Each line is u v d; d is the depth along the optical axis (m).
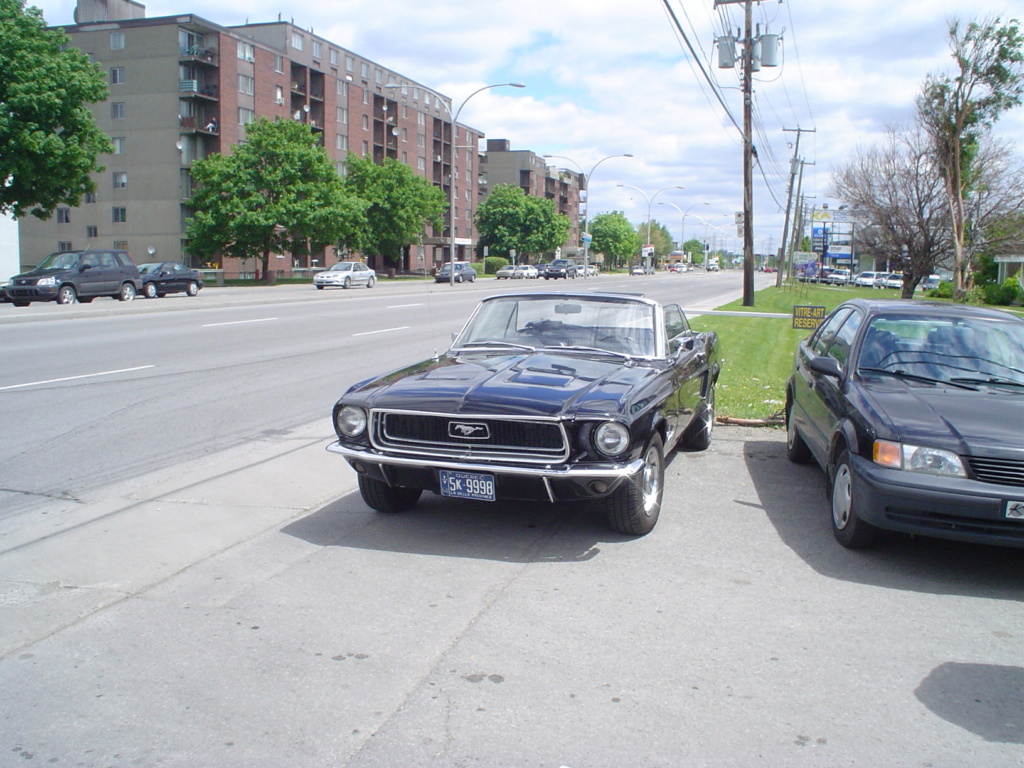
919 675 3.79
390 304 30.33
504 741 3.21
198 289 35.38
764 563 5.18
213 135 67.06
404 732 3.27
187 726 3.32
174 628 4.18
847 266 104.56
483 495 5.14
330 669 3.77
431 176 102.44
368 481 5.84
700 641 4.08
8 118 36.44
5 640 4.06
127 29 65.75
